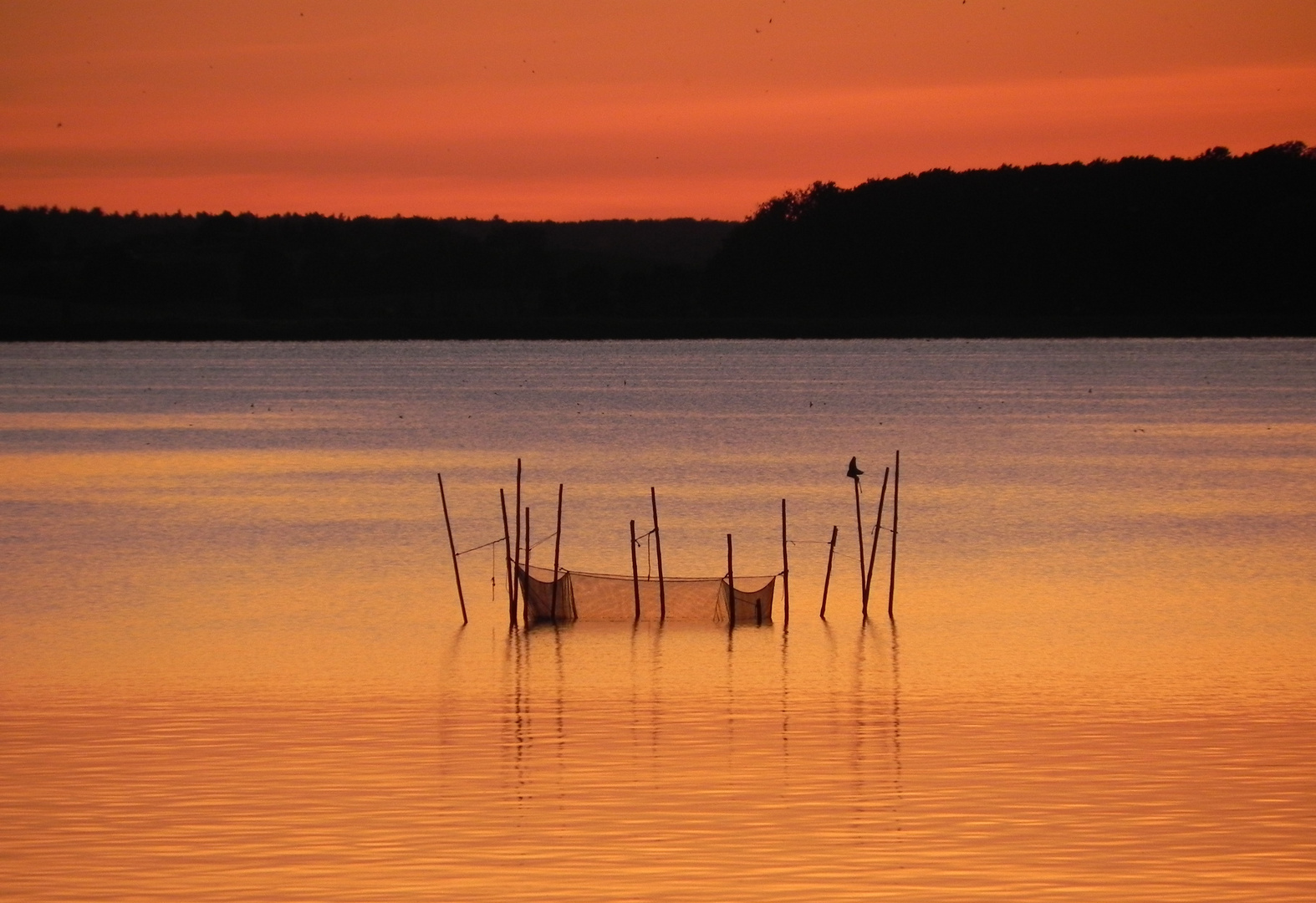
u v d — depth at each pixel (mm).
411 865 63125
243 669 101312
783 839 66000
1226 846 64938
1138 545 161250
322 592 133625
